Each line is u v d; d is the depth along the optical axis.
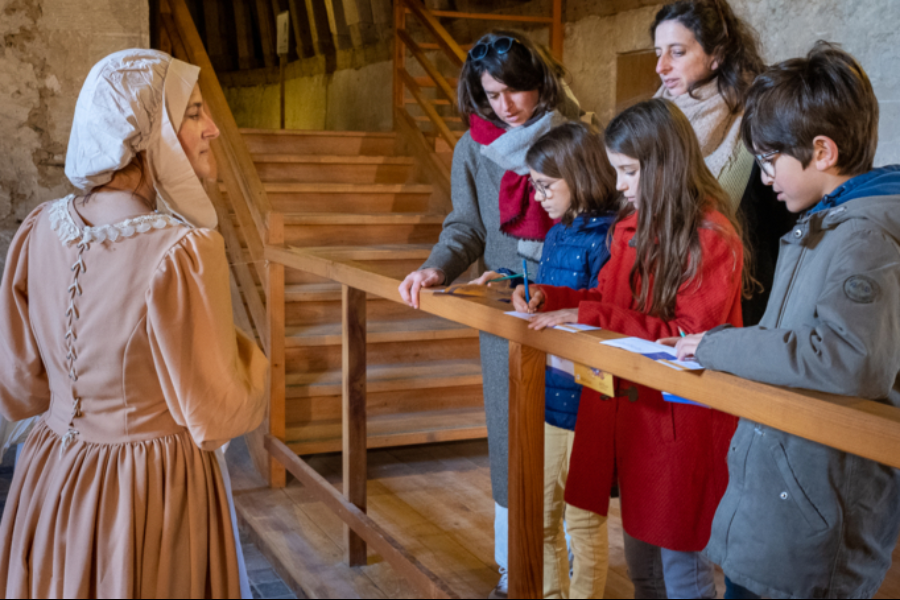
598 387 1.38
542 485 1.55
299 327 3.17
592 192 1.82
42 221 1.38
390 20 5.98
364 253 3.37
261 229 3.10
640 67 4.18
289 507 2.63
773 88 1.23
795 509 1.12
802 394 1.01
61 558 1.27
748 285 1.84
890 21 2.80
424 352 3.09
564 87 2.03
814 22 3.05
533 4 4.89
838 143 1.17
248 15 8.37
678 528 1.34
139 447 1.30
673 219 1.47
